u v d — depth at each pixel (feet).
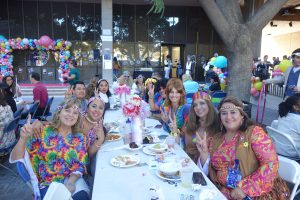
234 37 15.28
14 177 12.53
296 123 10.09
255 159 6.58
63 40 49.47
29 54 50.01
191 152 8.84
